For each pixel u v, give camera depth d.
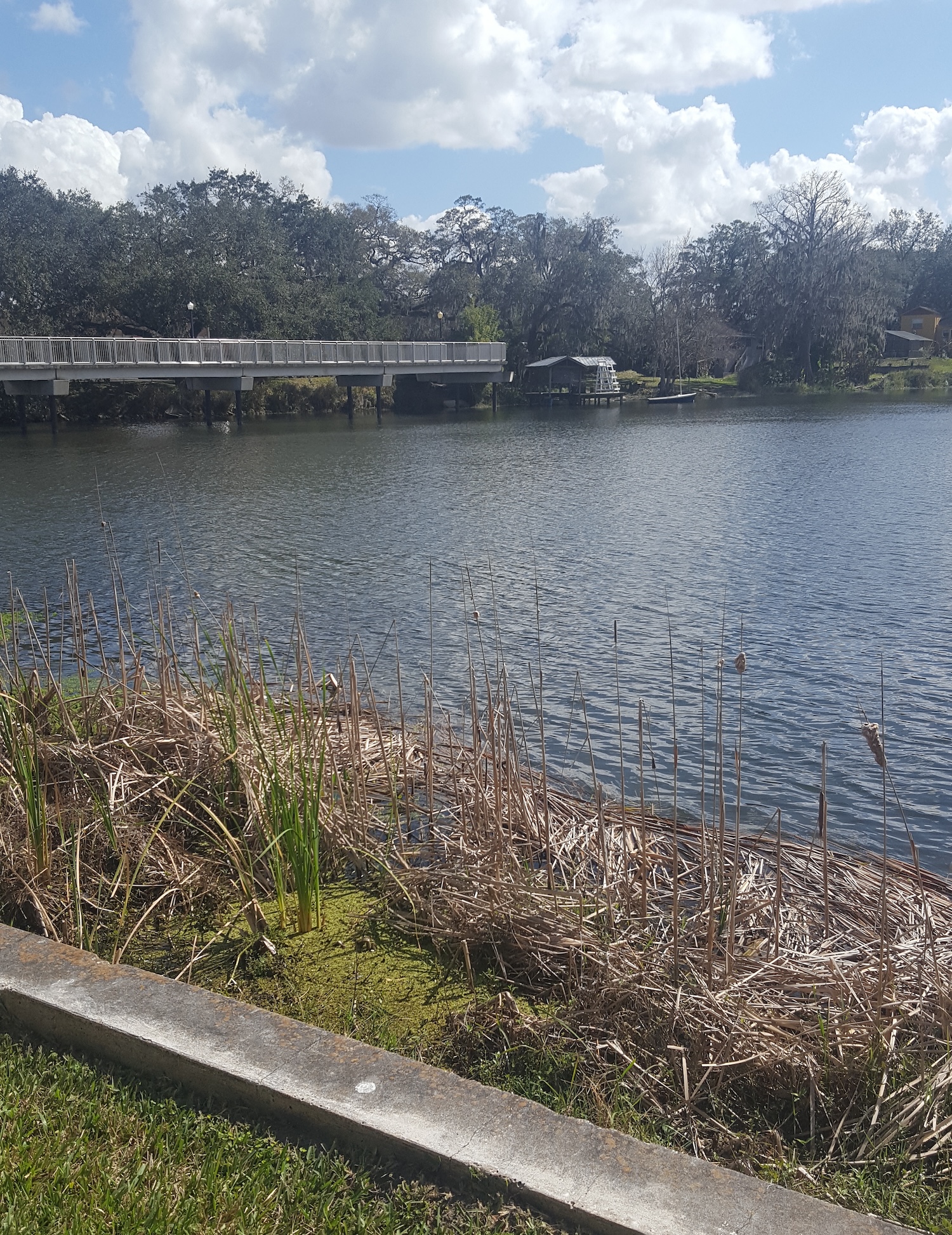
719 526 18.86
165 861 4.96
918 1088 3.26
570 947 4.21
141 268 53.59
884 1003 3.67
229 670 6.14
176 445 36.25
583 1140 2.56
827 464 29.22
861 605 12.69
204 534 18.22
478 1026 3.75
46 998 3.13
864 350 78.69
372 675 9.80
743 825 6.62
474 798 5.53
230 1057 2.87
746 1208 2.34
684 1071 3.36
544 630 11.71
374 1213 2.45
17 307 53.81
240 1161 2.62
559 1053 3.61
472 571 15.01
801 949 4.30
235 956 4.33
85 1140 2.69
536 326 73.44
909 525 18.59
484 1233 2.37
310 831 4.61
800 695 9.41
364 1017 3.88
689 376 82.19
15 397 39.00
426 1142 2.55
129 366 38.03
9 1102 2.82
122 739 5.74
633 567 15.19
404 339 70.88
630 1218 2.31
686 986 3.81
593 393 65.12
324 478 26.75
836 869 5.31
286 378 53.22
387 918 4.69
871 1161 3.07
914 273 107.38
